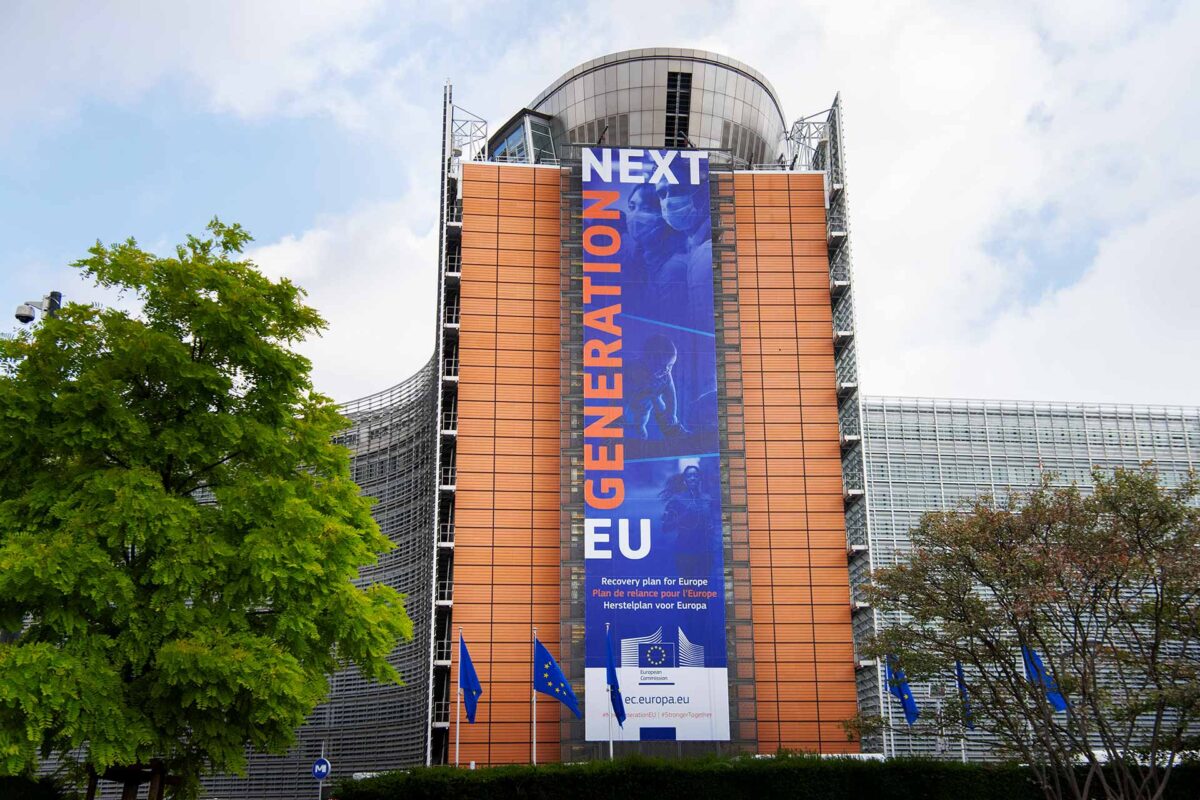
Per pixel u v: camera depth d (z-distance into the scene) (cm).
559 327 7362
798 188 7750
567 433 7088
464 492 6975
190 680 3114
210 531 3403
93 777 3419
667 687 6494
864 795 4069
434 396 7700
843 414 7569
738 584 6844
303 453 3741
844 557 7000
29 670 2862
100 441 3262
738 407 7231
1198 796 4116
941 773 4103
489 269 7444
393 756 7425
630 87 8681
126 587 3078
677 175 7475
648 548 6731
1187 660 3875
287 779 7756
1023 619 4106
